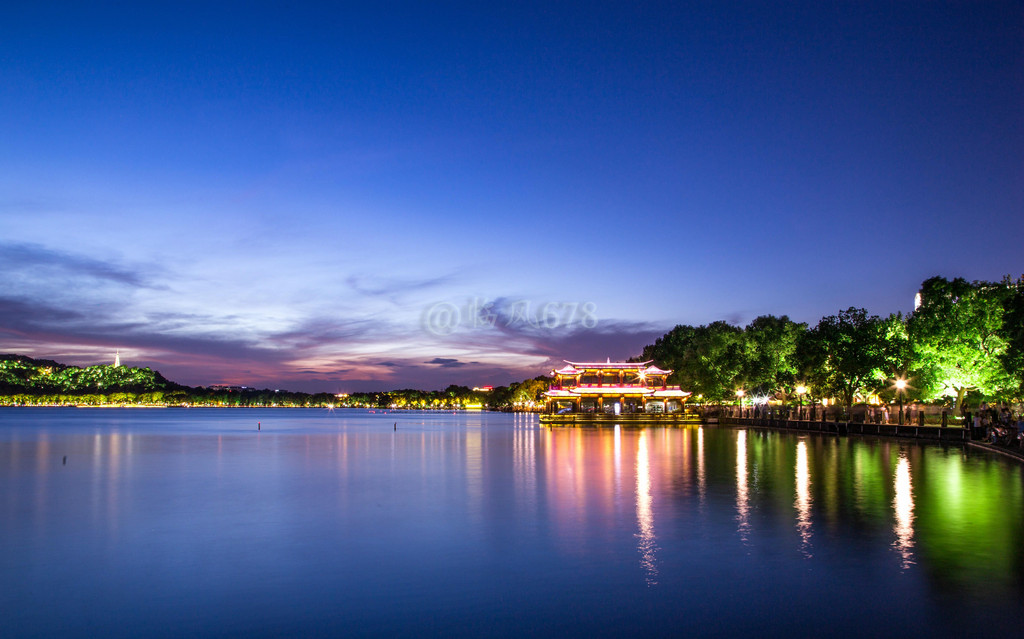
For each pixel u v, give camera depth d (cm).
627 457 6119
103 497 3844
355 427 15975
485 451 7162
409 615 1822
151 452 7238
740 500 3447
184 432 12506
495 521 3002
